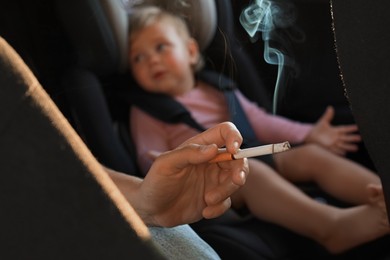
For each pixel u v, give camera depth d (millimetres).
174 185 938
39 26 1806
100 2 1834
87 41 1852
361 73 760
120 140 2082
